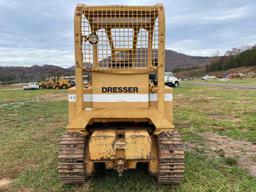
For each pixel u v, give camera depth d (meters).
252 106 15.90
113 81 4.45
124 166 4.47
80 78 4.42
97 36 4.40
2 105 20.38
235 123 10.76
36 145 7.95
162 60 4.37
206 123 10.84
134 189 4.80
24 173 5.77
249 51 120.94
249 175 5.48
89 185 4.90
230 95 23.78
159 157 4.56
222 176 5.33
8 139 8.80
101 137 4.33
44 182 5.23
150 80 4.71
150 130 4.73
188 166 5.81
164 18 4.32
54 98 26.22
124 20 4.41
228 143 7.87
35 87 47.47
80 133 4.52
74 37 4.35
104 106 4.47
